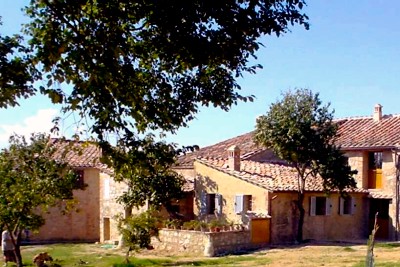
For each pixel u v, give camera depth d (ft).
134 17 20.45
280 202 82.43
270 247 77.46
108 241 98.89
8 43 20.48
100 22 20.17
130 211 92.38
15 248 54.90
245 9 20.79
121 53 20.27
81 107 21.59
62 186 53.67
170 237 80.59
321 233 87.04
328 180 81.97
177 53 21.34
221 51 21.16
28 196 51.80
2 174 52.49
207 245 73.72
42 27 19.90
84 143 23.34
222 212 88.17
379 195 92.12
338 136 88.48
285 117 80.74
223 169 88.84
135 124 23.76
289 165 97.76
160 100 24.25
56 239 107.04
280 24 21.29
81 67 19.72
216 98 24.61
